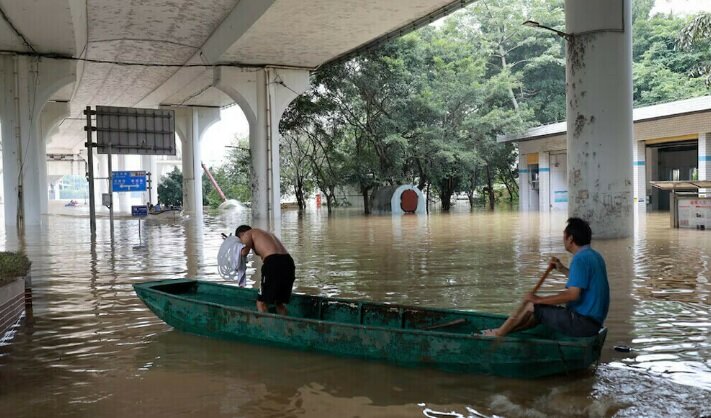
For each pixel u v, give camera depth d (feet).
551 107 147.13
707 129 84.23
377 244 52.39
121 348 20.02
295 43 80.28
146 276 35.50
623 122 49.73
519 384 15.99
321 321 18.42
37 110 81.82
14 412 14.71
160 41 90.63
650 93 120.16
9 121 80.48
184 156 144.05
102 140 77.36
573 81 50.44
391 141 111.65
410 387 15.90
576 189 51.13
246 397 15.40
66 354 19.47
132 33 85.81
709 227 58.13
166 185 188.85
